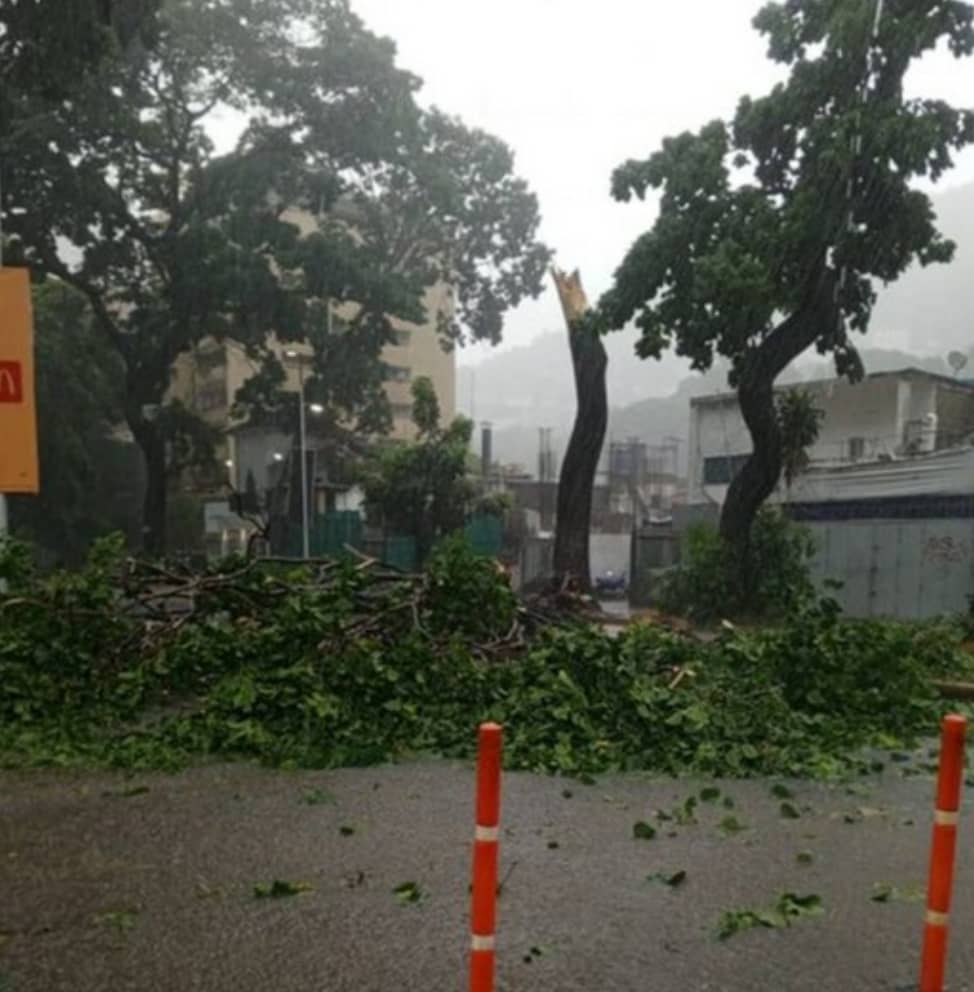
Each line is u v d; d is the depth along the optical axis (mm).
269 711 7363
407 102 32125
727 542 19266
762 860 4781
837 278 18250
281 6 30469
